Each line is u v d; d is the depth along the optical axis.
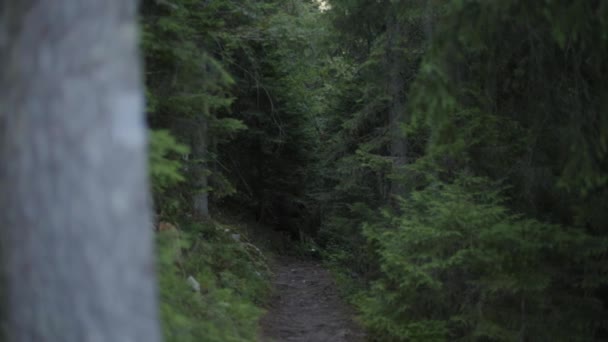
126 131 2.46
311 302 10.70
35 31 2.40
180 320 4.32
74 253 2.35
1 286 2.56
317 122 18.50
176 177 4.74
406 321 6.98
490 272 6.34
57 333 2.36
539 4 4.91
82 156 2.36
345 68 13.11
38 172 2.36
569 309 6.35
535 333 6.28
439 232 6.38
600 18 4.72
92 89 2.39
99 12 2.44
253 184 18.03
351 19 9.64
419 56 10.13
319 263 16.72
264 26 10.40
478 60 7.08
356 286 10.88
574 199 6.54
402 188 10.50
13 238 2.42
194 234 8.47
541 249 6.24
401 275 7.06
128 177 2.45
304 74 14.76
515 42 6.33
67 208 2.35
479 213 6.26
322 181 18.50
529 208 7.07
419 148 11.15
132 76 2.53
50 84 2.37
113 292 2.38
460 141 6.27
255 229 17.28
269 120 15.68
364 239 11.57
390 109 10.75
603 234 6.17
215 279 8.05
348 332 8.37
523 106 7.31
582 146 5.25
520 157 7.21
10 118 2.42
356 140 12.48
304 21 11.50
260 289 9.94
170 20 5.88
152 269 2.57
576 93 5.80
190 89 6.31
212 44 8.36
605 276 6.04
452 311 6.88
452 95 4.91
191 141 7.34
